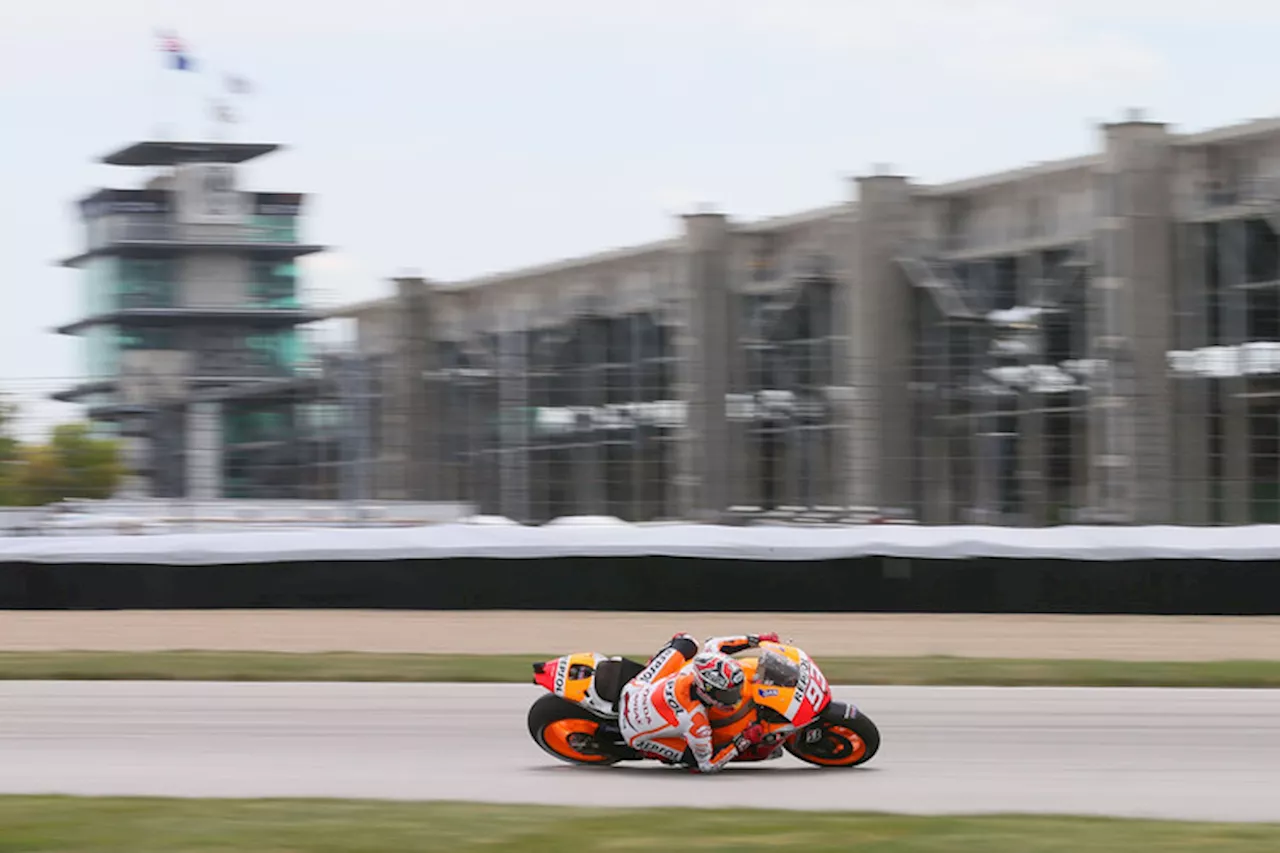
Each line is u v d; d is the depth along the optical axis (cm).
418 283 13050
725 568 5581
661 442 12262
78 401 8456
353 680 3638
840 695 3338
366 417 9331
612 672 2483
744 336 11125
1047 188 9312
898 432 9744
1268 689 3462
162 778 2405
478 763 2538
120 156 17575
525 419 11575
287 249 17450
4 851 1742
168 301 17125
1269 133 8194
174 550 5784
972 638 4672
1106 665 3831
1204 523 8394
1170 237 8575
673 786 2311
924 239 9912
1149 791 2272
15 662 3956
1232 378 8519
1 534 6706
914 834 1834
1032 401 9275
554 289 12800
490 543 5706
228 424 10431
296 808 2036
